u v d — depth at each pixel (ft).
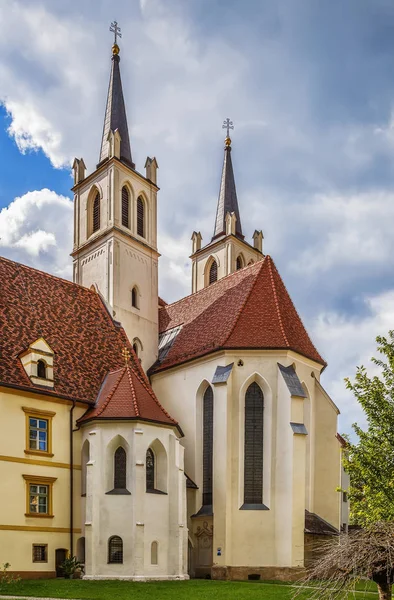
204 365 154.92
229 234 224.74
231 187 240.53
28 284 153.89
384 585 59.41
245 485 140.46
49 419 128.98
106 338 160.15
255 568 133.39
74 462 131.03
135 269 182.09
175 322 187.21
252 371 145.89
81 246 185.26
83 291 170.19
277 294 158.20
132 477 124.36
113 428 128.16
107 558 120.47
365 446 104.22
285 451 138.41
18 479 120.67
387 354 105.91
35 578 118.21
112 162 180.04
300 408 140.67
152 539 123.95
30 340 138.21
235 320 152.46
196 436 152.87
